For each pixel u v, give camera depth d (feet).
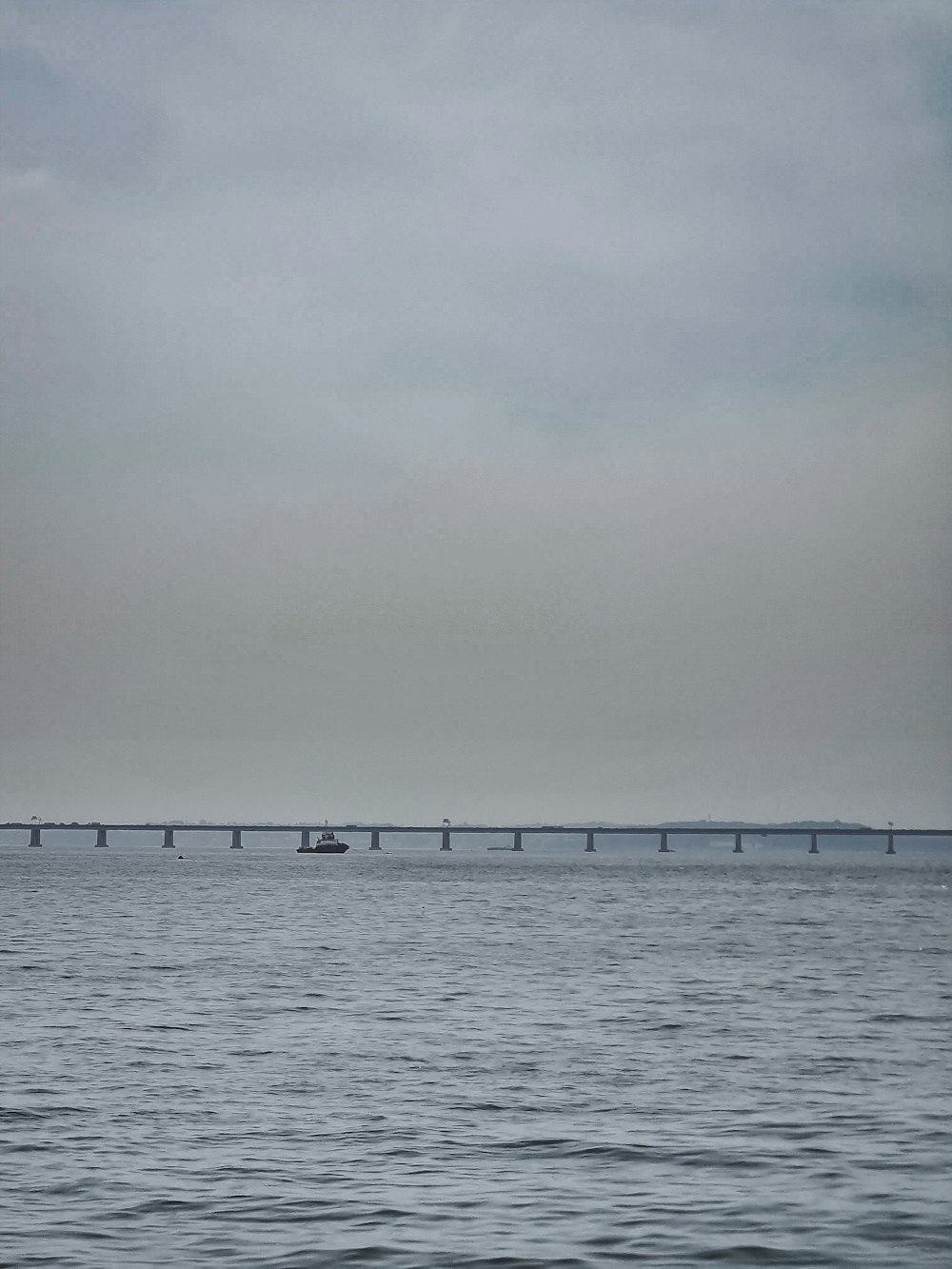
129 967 226.17
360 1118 109.29
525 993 194.70
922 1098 118.32
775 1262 74.08
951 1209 83.56
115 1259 73.67
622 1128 106.22
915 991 202.69
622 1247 76.38
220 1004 177.06
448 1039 149.59
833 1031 159.12
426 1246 76.13
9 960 236.63
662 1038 152.56
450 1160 95.71
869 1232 79.25
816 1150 99.30
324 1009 173.58
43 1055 135.64
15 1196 85.76
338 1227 79.61
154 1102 113.80
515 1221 80.94
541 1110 112.68
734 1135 104.12
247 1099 115.85
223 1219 81.00
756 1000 190.49
